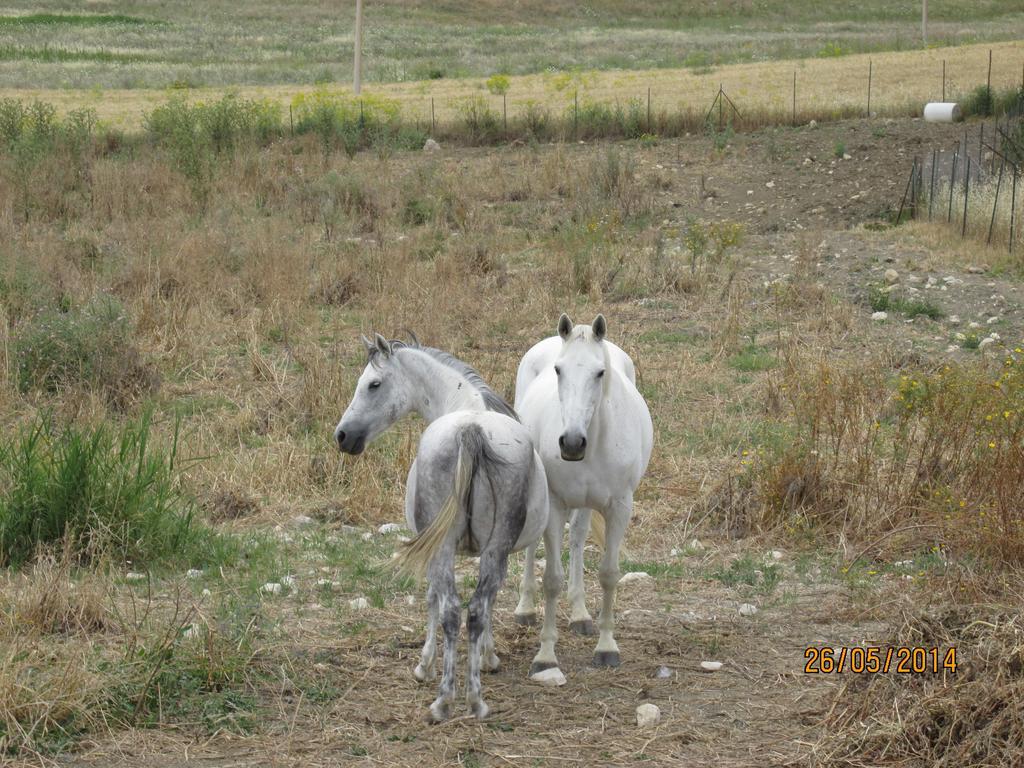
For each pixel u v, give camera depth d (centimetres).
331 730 539
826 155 2364
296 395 1098
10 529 761
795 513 832
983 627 537
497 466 524
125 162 2281
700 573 764
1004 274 1578
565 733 538
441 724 539
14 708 527
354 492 895
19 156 2191
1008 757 471
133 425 912
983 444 840
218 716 546
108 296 1255
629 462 599
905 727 503
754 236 1906
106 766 504
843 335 1325
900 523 803
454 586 533
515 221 1994
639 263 1614
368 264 1576
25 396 1092
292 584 731
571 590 675
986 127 2441
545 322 1379
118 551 756
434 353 614
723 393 1142
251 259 1547
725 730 542
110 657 600
